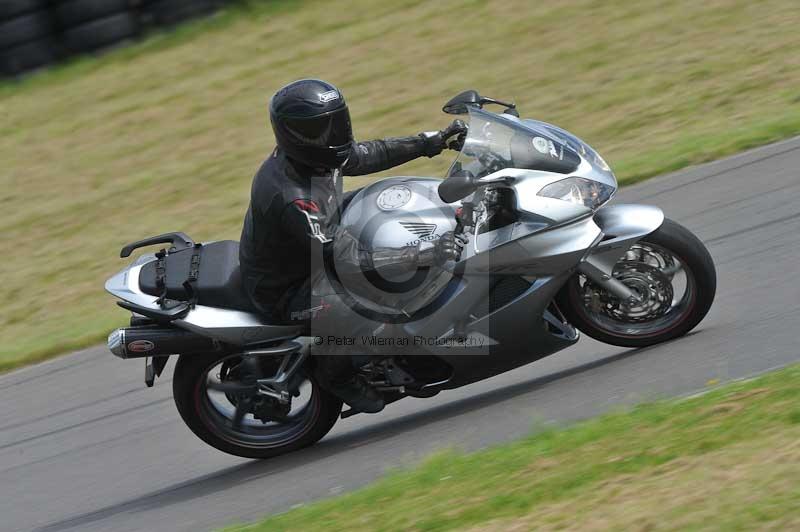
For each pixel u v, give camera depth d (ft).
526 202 51.21
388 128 112.78
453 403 57.41
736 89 101.71
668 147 90.99
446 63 126.52
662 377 51.08
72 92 139.44
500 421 51.88
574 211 51.39
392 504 42.80
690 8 125.49
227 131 122.42
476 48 128.57
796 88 97.71
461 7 141.69
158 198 110.63
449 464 45.24
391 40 136.05
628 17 127.03
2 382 76.13
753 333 53.78
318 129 48.96
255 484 53.26
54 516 55.47
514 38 128.88
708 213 74.64
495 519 39.09
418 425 55.47
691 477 37.96
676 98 103.76
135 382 70.79
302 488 51.08
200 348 53.26
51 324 87.45
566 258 51.60
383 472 49.98
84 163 123.13
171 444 61.36
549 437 45.55
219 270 54.75
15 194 119.55
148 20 149.79
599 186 52.13
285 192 50.16
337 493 49.21
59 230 109.19
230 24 149.07
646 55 115.75
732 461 38.24
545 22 131.54
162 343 52.90
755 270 63.00
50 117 135.13
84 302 90.63
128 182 116.26
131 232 103.91
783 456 37.37
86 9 145.18
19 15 142.72
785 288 59.11
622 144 96.32
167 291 53.72
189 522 50.52
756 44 111.04
